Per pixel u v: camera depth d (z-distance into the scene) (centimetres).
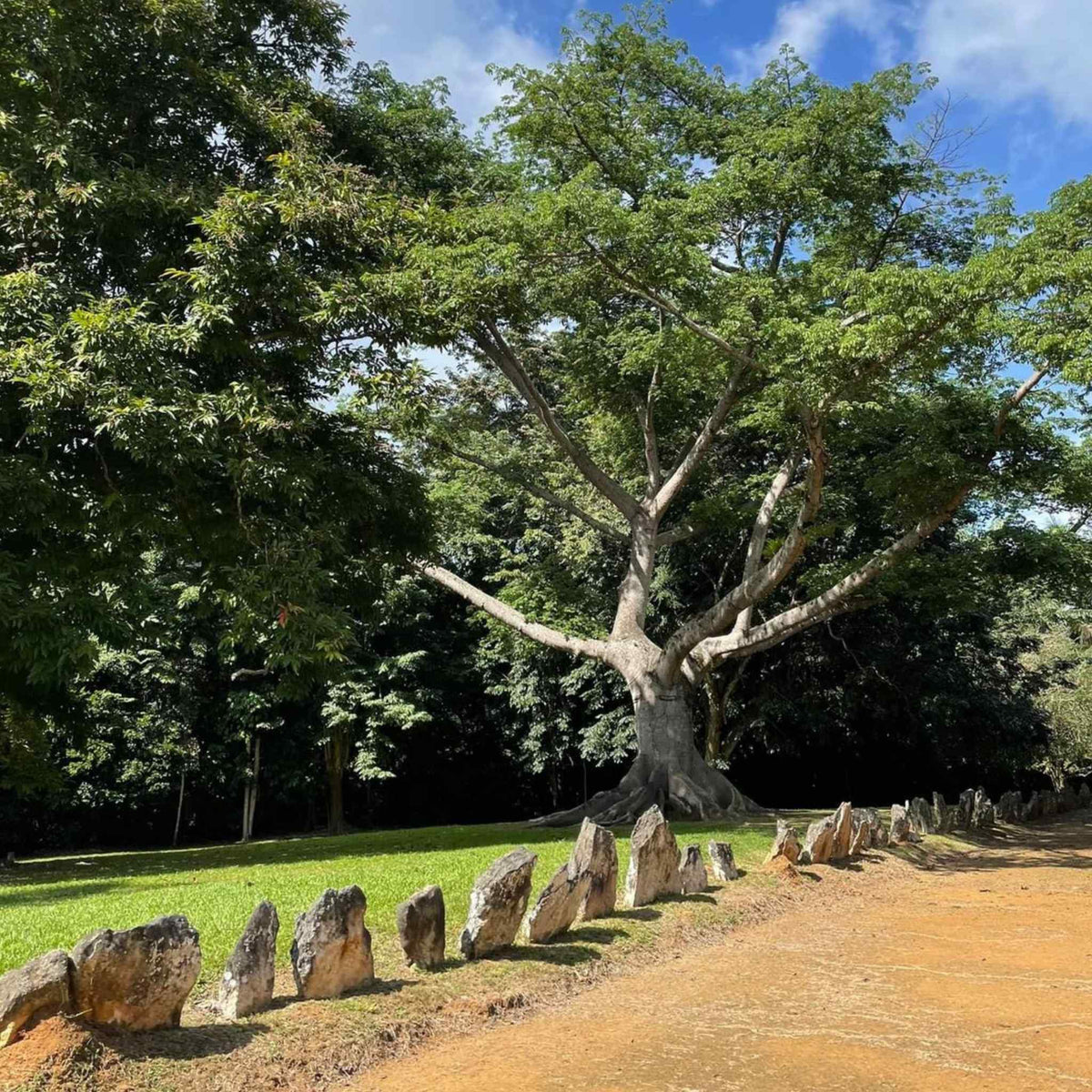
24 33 1267
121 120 1456
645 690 1894
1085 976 726
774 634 1791
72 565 1216
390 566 1725
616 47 1877
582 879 805
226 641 1305
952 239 1902
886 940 865
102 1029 486
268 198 1354
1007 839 1817
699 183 1739
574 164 1859
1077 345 1200
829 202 1756
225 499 1358
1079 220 1310
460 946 691
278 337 1435
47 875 1368
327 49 1700
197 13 1391
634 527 1991
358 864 1225
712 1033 582
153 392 1141
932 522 1620
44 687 1565
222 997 550
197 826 3173
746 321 1527
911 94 1748
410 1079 504
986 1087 489
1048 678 3356
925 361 1412
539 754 2984
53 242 1275
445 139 1891
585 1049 550
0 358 1087
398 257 1541
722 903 952
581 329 1914
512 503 2736
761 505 2023
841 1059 532
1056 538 1656
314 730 2902
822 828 1233
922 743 2891
